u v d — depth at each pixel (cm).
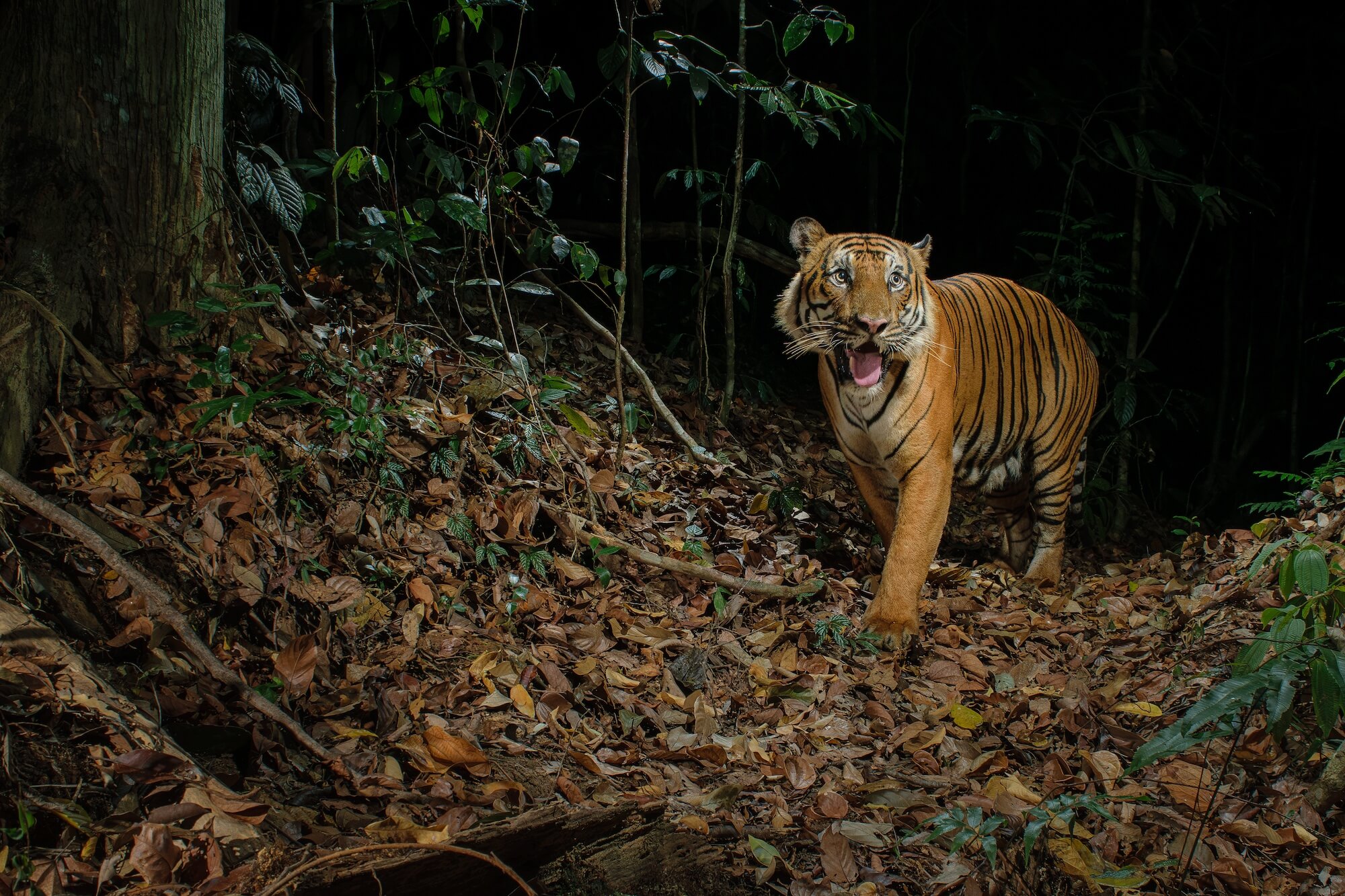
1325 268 980
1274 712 257
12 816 208
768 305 874
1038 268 926
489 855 218
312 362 400
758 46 811
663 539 434
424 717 293
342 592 322
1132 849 305
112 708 241
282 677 285
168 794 229
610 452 488
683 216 845
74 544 286
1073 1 917
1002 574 536
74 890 202
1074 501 636
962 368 496
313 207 478
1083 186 830
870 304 423
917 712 371
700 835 277
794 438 696
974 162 960
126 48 355
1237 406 1009
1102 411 791
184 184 372
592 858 257
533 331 588
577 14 782
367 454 379
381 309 518
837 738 342
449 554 364
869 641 409
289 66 520
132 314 358
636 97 671
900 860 283
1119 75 895
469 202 454
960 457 531
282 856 216
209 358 371
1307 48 882
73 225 346
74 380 333
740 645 386
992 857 263
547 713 310
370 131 621
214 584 302
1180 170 930
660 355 691
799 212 911
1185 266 789
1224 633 420
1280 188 915
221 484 333
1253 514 905
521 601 358
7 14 345
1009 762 346
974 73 901
